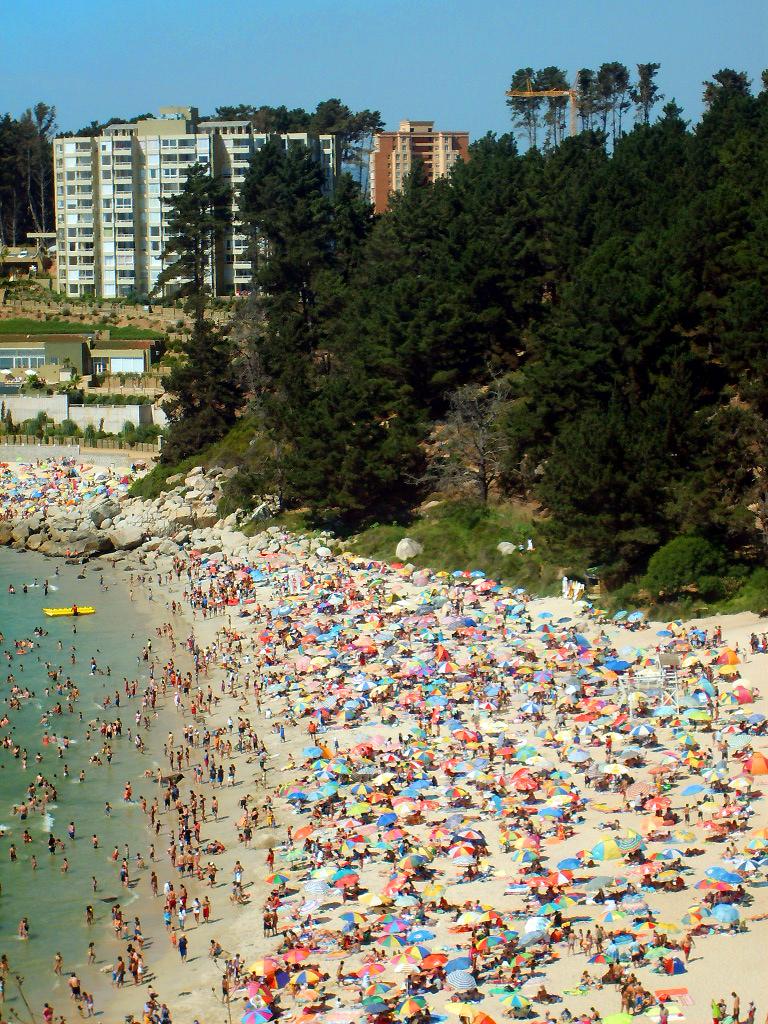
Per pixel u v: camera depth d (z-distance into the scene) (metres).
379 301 184.00
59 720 108.94
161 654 128.00
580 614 122.44
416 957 62.25
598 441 126.12
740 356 135.38
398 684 108.88
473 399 155.75
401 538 153.50
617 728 92.38
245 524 171.38
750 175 163.62
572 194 176.75
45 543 181.50
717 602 119.00
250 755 98.44
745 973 60.53
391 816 79.88
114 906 74.81
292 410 171.12
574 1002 59.47
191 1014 64.06
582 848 75.06
